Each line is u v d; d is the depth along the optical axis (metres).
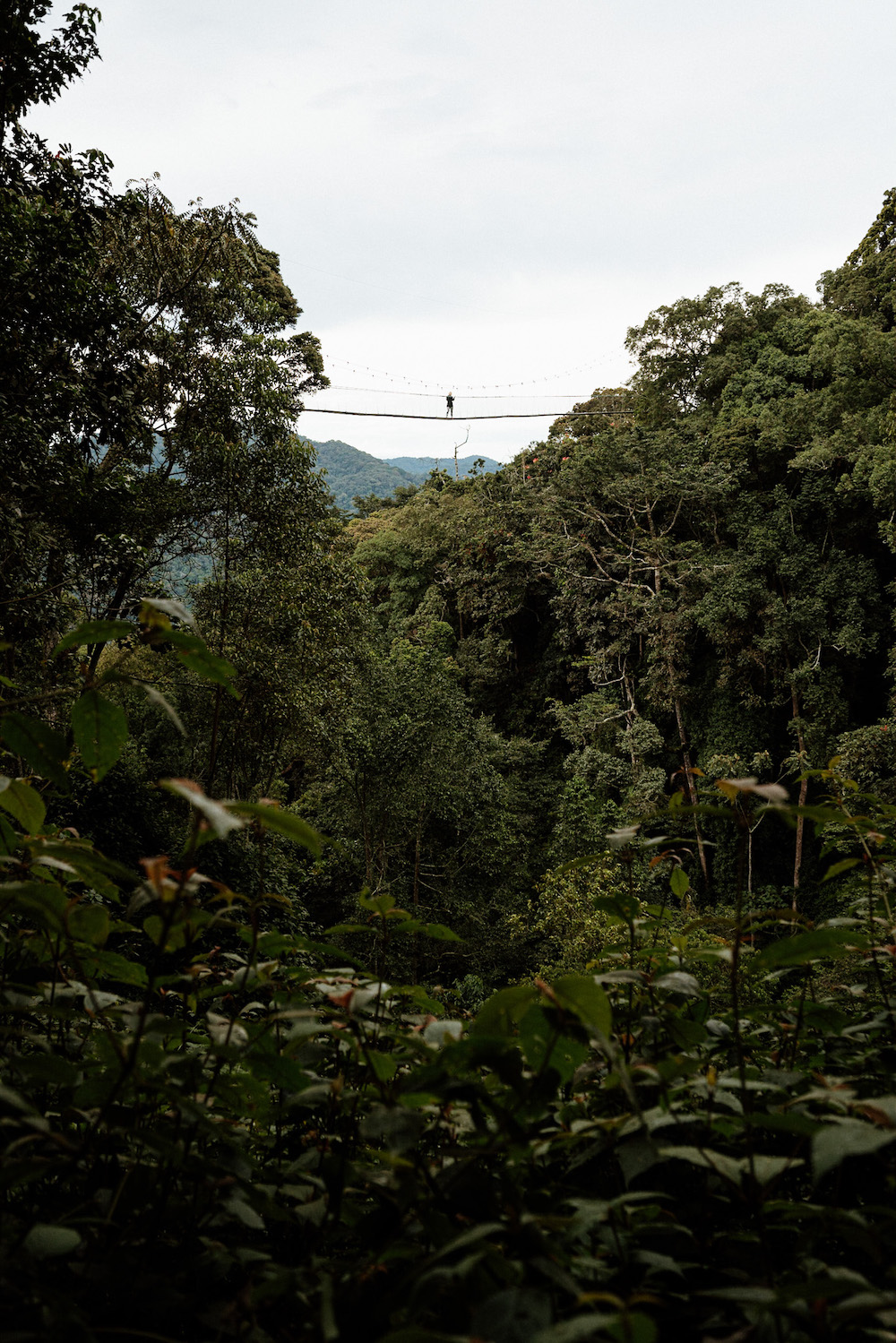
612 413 33.47
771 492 25.25
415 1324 0.76
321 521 16.08
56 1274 0.91
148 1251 0.85
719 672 25.48
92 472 10.23
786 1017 1.42
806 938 0.99
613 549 27.42
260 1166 1.09
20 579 9.23
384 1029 1.11
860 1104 0.74
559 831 23.03
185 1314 0.78
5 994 1.08
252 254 17.94
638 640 27.20
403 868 23.34
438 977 21.59
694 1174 1.17
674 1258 0.95
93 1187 0.99
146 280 14.21
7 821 1.13
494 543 31.97
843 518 23.97
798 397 24.47
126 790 12.68
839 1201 1.12
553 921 17.41
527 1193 0.86
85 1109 1.00
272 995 1.17
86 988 1.09
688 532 27.91
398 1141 0.77
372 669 20.78
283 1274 0.77
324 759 19.64
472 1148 0.93
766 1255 0.83
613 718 26.20
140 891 0.89
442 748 21.50
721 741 24.77
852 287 25.59
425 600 35.53
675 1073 0.96
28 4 8.01
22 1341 0.66
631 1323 0.57
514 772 27.89
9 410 8.61
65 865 1.03
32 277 8.26
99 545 10.40
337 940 20.28
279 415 14.74
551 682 31.22
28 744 1.08
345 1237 1.11
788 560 23.48
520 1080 0.81
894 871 1.38
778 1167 0.88
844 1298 0.85
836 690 22.53
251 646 14.62
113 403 9.90
